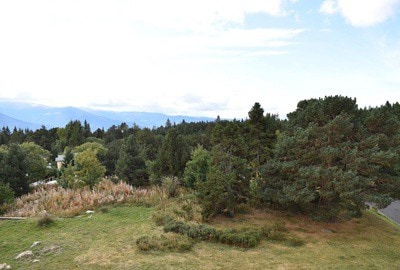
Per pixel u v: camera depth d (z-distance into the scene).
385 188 19.14
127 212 21.77
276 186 21.14
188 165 28.48
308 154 19.62
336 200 20.27
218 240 16.44
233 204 21.34
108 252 14.37
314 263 13.89
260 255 14.77
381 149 20.30
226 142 27.06
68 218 20.45
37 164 43.22
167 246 15.01
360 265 13.82
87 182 30.08
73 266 12.83
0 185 26.56
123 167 33.38
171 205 22.78
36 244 15.31
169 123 139.00
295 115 24.66
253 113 27.58
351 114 21.50
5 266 12.68
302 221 21.19
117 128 125.00
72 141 89.81
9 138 105.31
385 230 20.17
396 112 46.44
